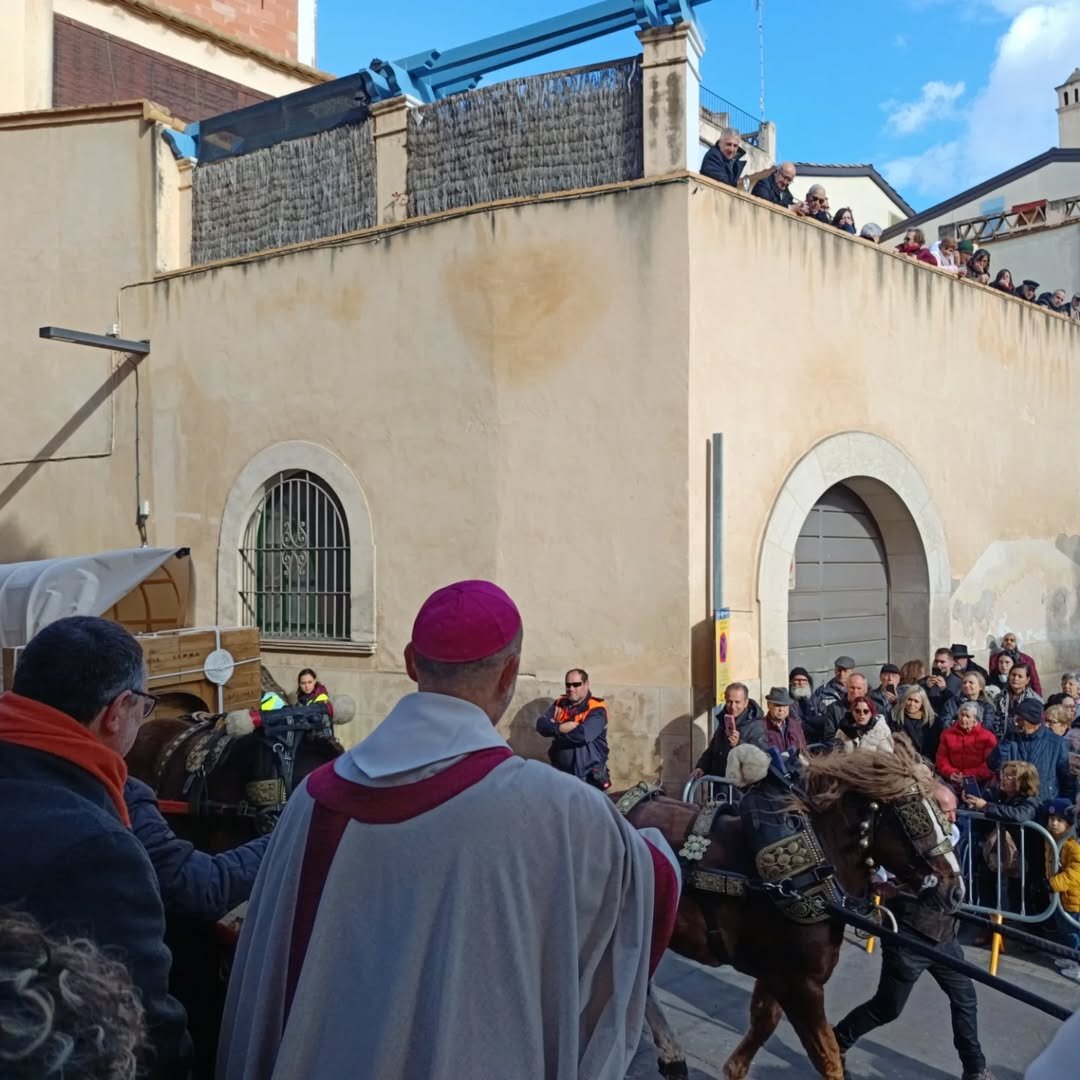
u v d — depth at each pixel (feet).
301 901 6.09
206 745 16.81
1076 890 19.71
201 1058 9.16
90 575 27.43
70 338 36.17
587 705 26.16
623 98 29.99
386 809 5.98
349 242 33.96
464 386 31.55
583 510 29.71
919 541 37.24
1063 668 44.73
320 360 34.58
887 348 35.88
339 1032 5.71
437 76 33.73
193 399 37.65
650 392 28.91
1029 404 43.65
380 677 32.96
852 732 25.17
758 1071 15.74
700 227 28.99
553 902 5.83
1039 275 59.57
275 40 60.90
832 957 13.08
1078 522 46.70
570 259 30.04
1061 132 80.18
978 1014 17.81
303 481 35.22
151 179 39.09
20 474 42.09
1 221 42.52
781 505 31.17
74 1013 4.46
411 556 32.45
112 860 6.20
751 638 30.45
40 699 7.15
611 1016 5.88
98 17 49.90
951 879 13.23
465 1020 5.60
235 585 36.29
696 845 13.75
